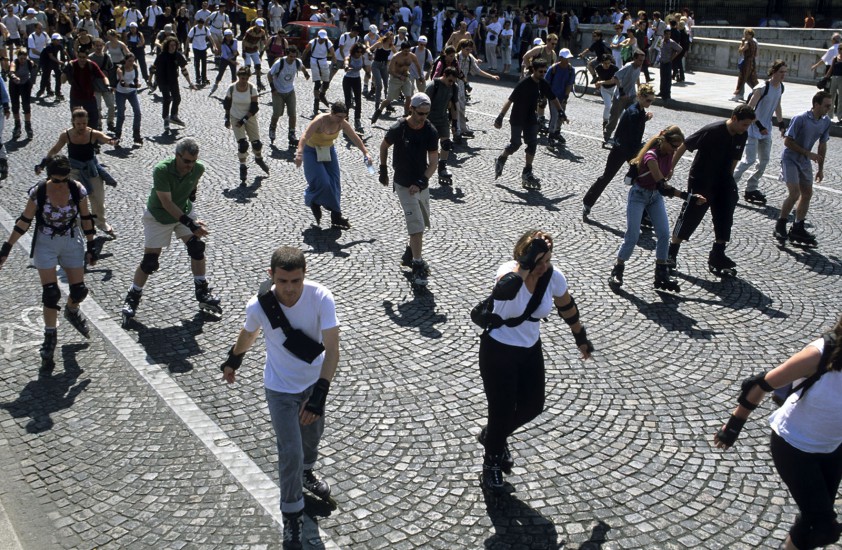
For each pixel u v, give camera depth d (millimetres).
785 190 12242
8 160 13062
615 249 9562
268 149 14297
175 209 7082
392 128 8172
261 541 4578
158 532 4656
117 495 4980
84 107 12977
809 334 7395
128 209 10695
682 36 23891
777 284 8586
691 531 4699
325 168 9836
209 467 5258
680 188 12312
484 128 16609
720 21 39344
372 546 4535
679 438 5668
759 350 7055
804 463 4043
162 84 15266
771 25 38812
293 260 4199
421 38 18703
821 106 9289
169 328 7273
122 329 7234
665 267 8266
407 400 6102
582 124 17328
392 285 8305
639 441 5621
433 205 11180
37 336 7121
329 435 5633
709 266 8859
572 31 30750
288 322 4383
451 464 5312
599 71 15836
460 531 4668
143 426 5727
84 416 5855
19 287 8148
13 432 5645
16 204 10766
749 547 4566
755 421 5898
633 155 10156
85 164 9094
